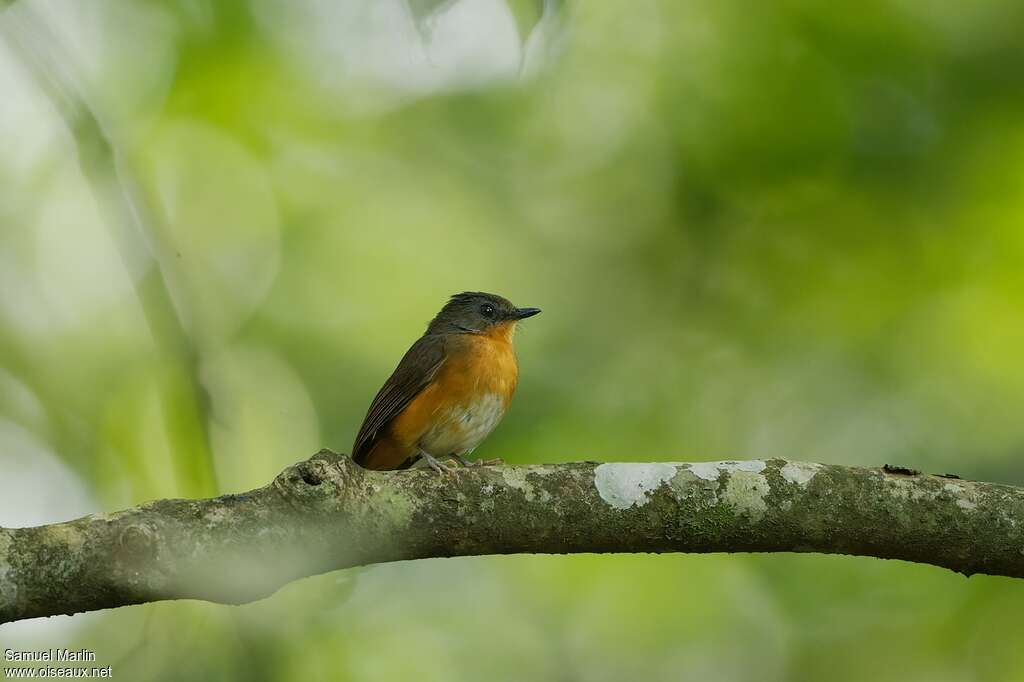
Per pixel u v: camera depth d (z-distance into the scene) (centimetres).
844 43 1359
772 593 1245
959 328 1328
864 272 1377
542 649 1226
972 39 1348
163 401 941
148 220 907
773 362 1365
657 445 1286
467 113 1512
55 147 1298
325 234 1467
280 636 887
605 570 1248
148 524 609
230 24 1347
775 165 1385
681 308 1420
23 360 1178
